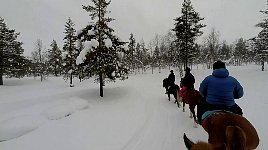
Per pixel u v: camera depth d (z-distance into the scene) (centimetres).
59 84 4725
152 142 812
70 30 4150
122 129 989
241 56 9538
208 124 507
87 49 1808
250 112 1114
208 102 581
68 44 4181
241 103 1372
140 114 1252
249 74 3641
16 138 927
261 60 4234
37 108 1382
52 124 1082
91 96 1848
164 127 978
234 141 395
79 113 1270
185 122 1034
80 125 1062
